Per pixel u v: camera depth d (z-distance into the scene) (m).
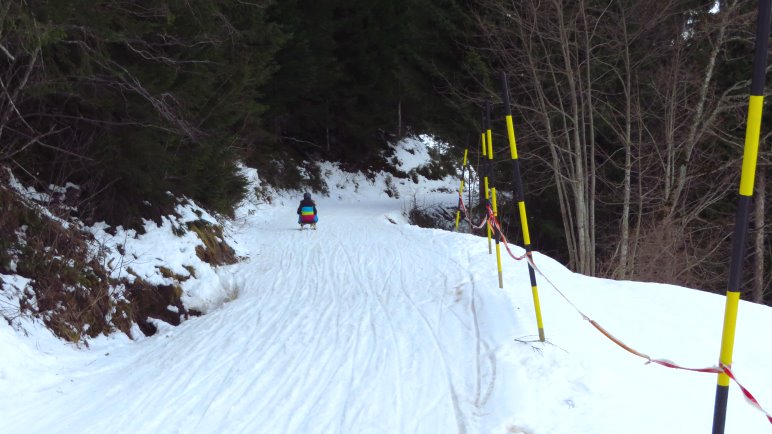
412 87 18.72
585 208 14.19
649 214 15.09
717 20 13.30
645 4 13.27
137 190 8.85
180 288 8.80
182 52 9.15
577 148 13.56
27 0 5.70
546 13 13.24
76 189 8.30
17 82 6.92
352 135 30.50
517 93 15.04
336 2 26.56
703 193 15.40
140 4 7.80
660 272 13.74
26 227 6.87
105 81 7.28
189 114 9.11
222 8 11.68
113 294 7.42
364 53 28.58
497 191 17.58
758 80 2.81
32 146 7.86
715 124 13.88
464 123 17.94
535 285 5.59
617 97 15.24
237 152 15.38
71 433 4.33
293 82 23.95
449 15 16.56
